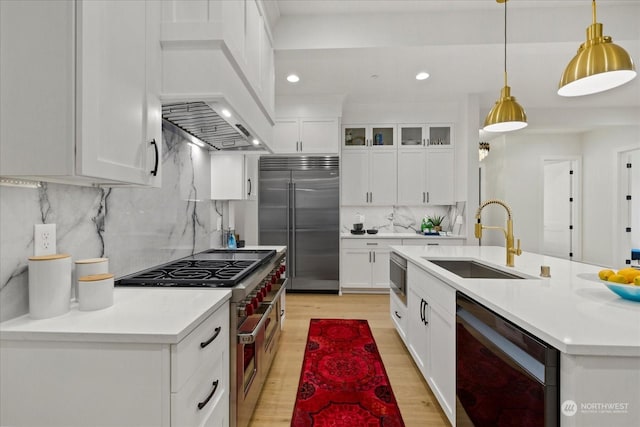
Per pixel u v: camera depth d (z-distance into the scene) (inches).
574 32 110.4
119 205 63.6
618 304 48.3
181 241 90.0
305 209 185.0
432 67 139.5
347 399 81.2
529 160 242.5
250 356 68.6
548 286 59.8
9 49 36.5
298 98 184.1
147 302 49.8
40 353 38.6
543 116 202.7
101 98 39.8
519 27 112.0
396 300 117.7
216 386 50.3
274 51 116.4
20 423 38.9
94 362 38.5
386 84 162.1
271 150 106.9
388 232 207.8
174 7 55.9
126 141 45.2
